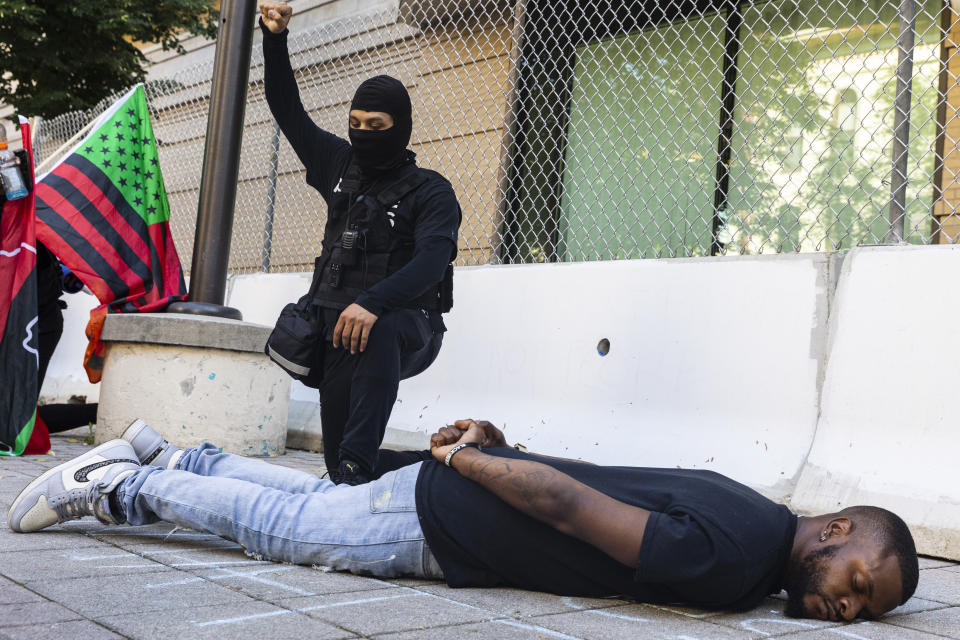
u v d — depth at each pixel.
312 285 3.47
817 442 3.74
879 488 3.45
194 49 12.10
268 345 3.45
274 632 1.85
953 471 3.31
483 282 5.35
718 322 4.25
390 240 3.35
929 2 5.66
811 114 6.04
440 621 2.03
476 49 6.81
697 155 6.38
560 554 2.29
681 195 6.41
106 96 14.69
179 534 2.89
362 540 2.44
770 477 3.84
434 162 7.00
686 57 6.46
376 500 2.48
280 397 5.46
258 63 8.01
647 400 4.43
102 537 2.78
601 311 4.73
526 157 6.58
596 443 4.50
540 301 5.04
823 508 3.56
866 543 2.14
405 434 5.41
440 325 3.56
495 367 5.16
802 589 2.20
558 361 4.86
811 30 6.07
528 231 6.59
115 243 5.70
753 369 4.08
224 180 5.40
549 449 4.66
